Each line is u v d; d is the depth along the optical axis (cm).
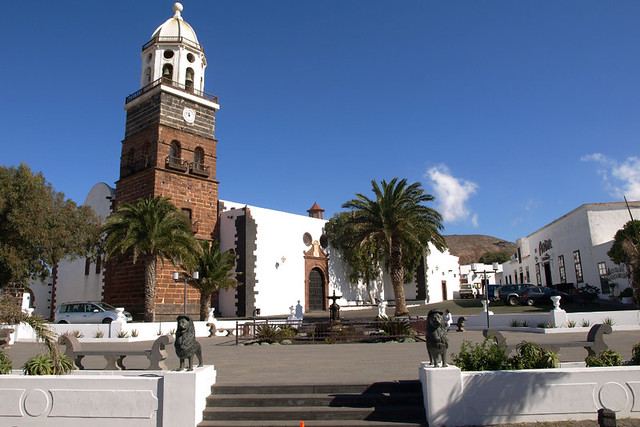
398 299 3294
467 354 976
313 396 944
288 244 4203
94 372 1097
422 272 4928
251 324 2183
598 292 3428
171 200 3488
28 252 2952
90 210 3550
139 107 3728
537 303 3416
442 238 3428
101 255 3725
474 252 13888
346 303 4759
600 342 1029
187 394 873
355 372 1170
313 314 4131
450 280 5509
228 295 3853
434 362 900
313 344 2030
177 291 3347
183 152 3641
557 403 866
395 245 3344
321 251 4569
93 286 3806
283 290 4069
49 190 3269
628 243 2531
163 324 2533
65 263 4238
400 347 1791
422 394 927
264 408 920
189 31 3872
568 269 3966
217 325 2781
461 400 862
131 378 898
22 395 905
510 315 2520
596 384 872
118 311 2370
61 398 899
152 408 885
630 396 868
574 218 3812
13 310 1159
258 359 1491
